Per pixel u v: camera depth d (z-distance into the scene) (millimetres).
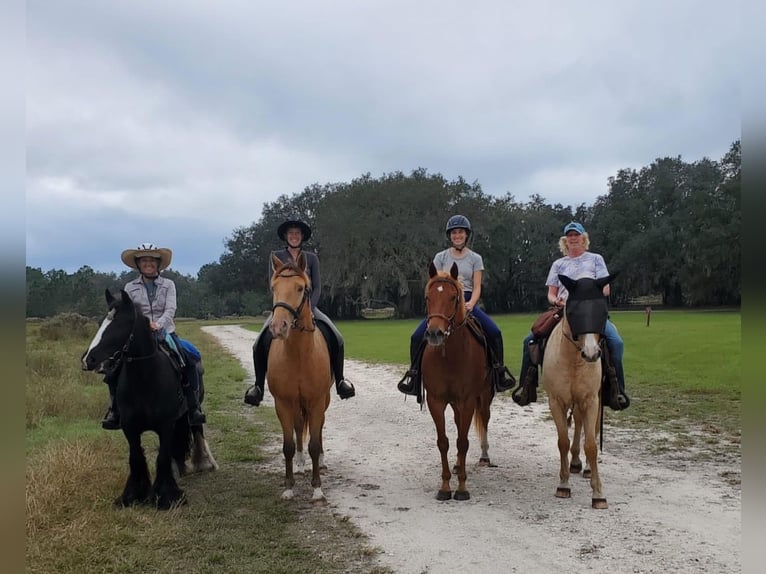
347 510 5621
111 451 7488
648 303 65062
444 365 5836
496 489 6227
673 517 5219
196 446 6984
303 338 5684
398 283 52750
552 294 6750
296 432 6883
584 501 5746
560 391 5750
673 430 8562
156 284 6465
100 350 5219
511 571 4254
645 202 60344
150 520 5219
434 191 52438
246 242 74000
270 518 5379
